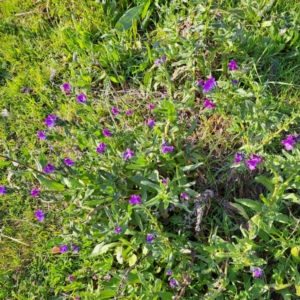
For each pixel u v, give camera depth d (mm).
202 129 666
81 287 617
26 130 750
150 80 712
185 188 566
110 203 567
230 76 666
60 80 781
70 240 579
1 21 871
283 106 648
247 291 528
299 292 510
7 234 689
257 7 718
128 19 753
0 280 659
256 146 584
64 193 549
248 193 607
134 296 555
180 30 732
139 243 572
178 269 545
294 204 589
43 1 868
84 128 577
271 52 699
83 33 776
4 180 717
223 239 583
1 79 822
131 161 587
